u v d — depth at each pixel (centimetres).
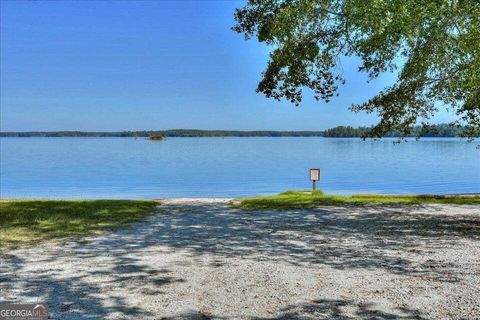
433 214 1422
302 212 1487
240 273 722
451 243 970
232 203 1800
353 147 14238
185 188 3612
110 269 744
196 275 709
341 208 1577
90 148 13712
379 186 3550
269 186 3722
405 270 742
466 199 1830
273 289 636
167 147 14588
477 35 1107
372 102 1592
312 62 1430
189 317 529
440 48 1211
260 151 11456
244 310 552
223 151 11519
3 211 1410
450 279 687
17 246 928
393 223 1249
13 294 611
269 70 1505
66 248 912
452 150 11550
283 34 1284
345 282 671
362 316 532
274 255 855
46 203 1633
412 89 1480
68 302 580
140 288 640
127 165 6506
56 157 8662
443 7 1110
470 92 1250
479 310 552
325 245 952
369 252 882
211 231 1127
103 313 541
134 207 1596
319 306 566
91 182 4075
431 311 549
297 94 1526
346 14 1198
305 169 5662
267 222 1277
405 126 1622
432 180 3997
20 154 9950
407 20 1090
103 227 1175
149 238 1027
